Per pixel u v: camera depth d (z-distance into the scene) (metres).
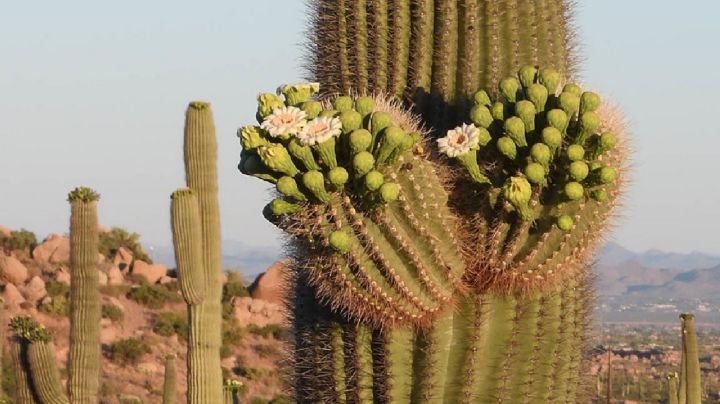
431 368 6.87
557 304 7.15
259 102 6.34
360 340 7.05
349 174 6.18
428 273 6.55
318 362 7.32
